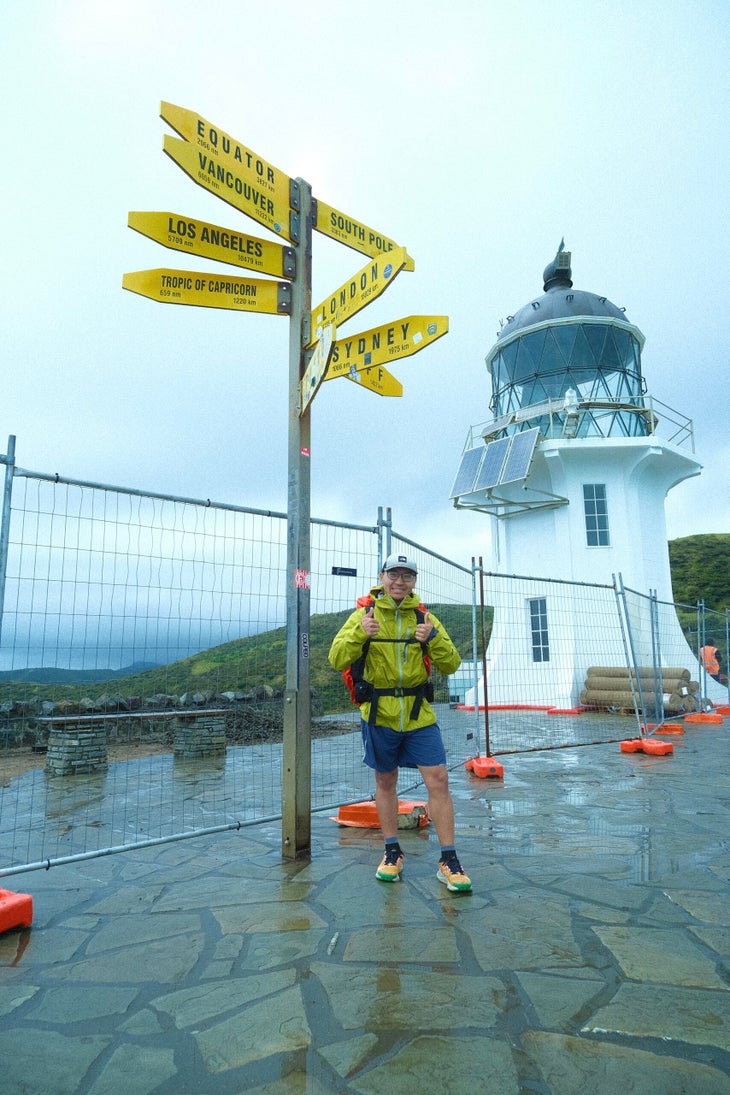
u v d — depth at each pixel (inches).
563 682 629.0
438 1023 86.7
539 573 705.6
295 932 117.9
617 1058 78.7
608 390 714.8
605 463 682.8
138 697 428.8
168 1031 86.1
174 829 202.4
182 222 159.6
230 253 168.4
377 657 147.6
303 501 174.9
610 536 674.8
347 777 291.3
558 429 703.1
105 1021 89.0
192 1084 74.9
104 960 108.2
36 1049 82.4
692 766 313.9
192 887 145.3
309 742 171.2
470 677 662.5
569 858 164.6
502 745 389.4
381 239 203.8
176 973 102.9
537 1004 91.6
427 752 146.6
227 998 94.6
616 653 642.8
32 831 201.0
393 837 149.8
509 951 109.0
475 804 230.8
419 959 106.1
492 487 669.3
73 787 279.6
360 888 142.2
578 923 121.4
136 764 350.3
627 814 213.9
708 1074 75.8
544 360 734.5
